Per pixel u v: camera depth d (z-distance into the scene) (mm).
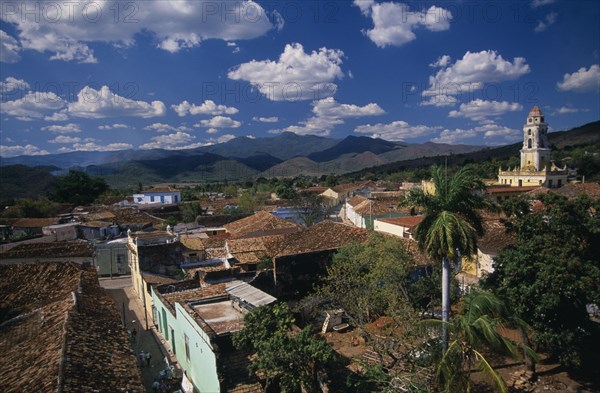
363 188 101375
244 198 71938
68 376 12844
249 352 17922
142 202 90625
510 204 19375
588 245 18109
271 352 15258
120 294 35812
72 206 79250
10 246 39781
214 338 17188
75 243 37812
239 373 16672
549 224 18203
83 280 24250
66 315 17859
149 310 29484
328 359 16078
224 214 63281
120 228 55531
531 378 18281
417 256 27766
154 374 21406
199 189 130625
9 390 12812
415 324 17234
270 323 17281
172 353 23562
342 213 71250
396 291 21547
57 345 15117
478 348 14742
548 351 19141
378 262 23266
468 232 18266
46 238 47562
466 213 19594
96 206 80188
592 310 22125
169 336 24031
